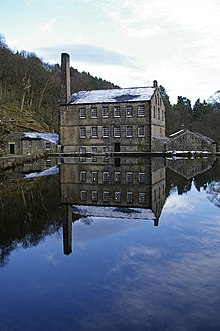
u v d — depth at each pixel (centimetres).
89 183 2144
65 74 6103
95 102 5941
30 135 5753
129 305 598
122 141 5834
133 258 816
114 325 542
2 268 777
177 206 1410
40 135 6000
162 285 671
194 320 550
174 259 803
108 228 1091
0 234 1044
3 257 845
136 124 5741
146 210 1348
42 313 582
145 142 5716
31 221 1192
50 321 558
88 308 593
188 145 6091
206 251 854
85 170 2984
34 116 8256
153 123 5794
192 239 954
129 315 568
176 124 8950
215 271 732
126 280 696
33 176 2538
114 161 4175
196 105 10950
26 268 774
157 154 5566
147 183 2119
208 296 624
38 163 3947
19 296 644
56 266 780
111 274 727
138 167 3238
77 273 738
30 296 641
